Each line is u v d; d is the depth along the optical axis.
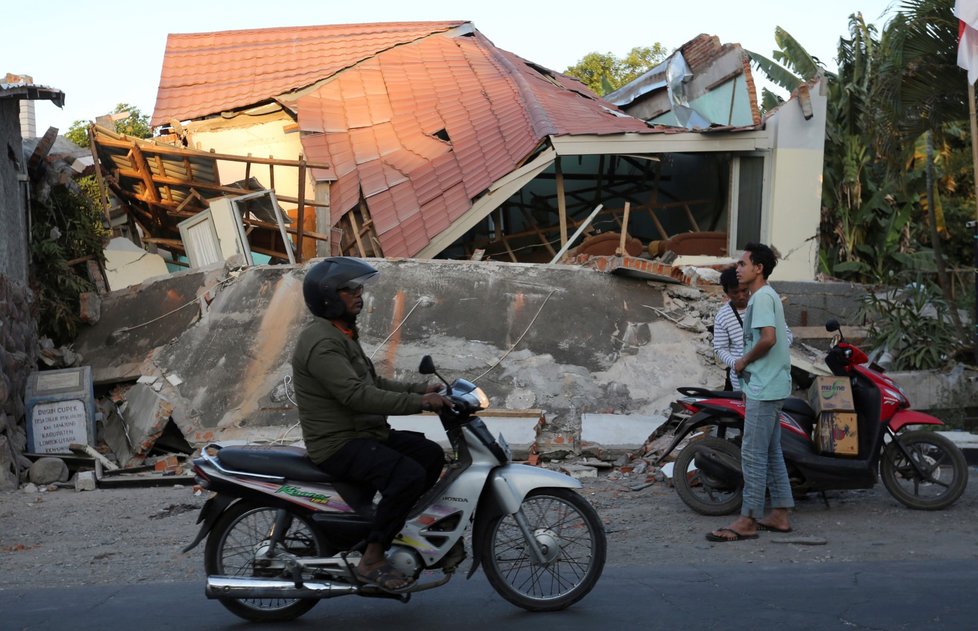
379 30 21.16
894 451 7.56
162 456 11.20
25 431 11.23
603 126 15.45
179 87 19.33
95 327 12.65
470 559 6.31
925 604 4.80
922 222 18.91
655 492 8.66
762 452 6.64
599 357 11.59
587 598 5.18
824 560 6.04
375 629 4.73
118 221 17.94
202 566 6.50
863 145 16.38
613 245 14.92
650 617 4.74
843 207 16.81
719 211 17.14
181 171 15.47
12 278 11.41
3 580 6.28
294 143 18.05
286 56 19.97
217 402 11.41
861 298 13.45
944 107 13.23
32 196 13.34
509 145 15.55
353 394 4.59
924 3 12.47
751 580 5.45
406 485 4.62
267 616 4.93
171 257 17.50
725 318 8.09
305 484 4.78
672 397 11.28
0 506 8.97
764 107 20.73
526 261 16.80
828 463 7.29
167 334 12.20
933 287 13.65
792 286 13.93
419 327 11.73
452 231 14.95
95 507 8.82
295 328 11.77
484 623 4.77
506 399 11.27
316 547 4.84
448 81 18.64
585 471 9.80
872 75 16.20
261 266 12.29
